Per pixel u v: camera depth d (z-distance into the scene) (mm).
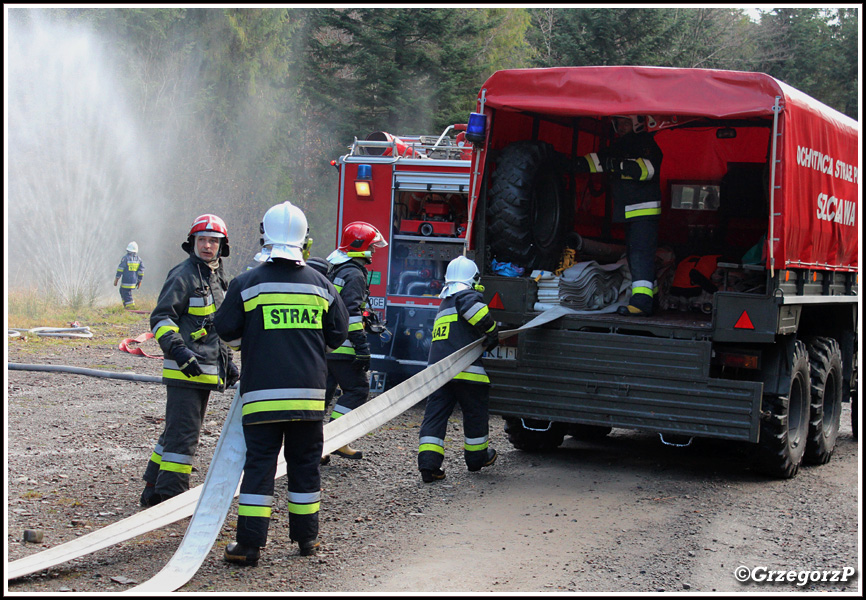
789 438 6262
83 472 5754
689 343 5730
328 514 5086
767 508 5379
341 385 6371
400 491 5672
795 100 5742
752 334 5617
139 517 4359
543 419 6137
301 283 4344
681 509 5305
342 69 32062
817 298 6512
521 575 4047
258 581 3916
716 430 5629
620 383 5910
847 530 4887
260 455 4195
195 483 5625
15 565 3768
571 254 7117
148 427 7336
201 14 28641
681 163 8648
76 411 7867
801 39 36156
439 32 28906
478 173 6500
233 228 29234
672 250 7559
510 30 32531
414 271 9531
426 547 4484
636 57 29000
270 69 29844
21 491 5207
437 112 29234
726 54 35594
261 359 4215
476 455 6098
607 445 7598
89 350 12492
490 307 6488
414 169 9422
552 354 6121
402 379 9828
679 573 4094
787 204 5613
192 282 4863
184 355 4703
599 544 4555
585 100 5949
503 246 6574
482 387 6137
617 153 6574
